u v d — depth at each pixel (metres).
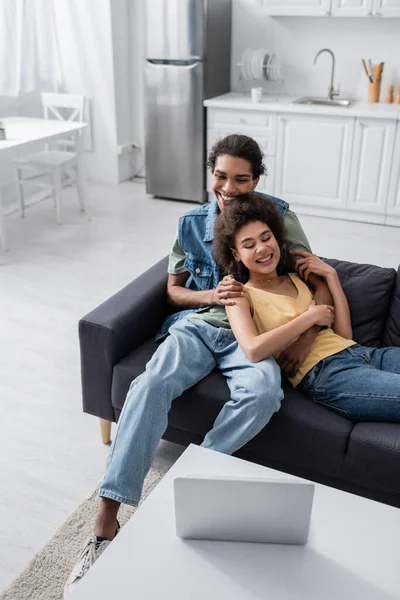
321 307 1.88
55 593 1.68
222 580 1.20
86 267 3.77
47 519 1.94
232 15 4.86
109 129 5.29
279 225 1.95
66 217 4.61
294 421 1.77
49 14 4.88
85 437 2.31
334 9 4.28
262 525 1.26
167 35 4.52
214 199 2.13
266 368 1.78
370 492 1.77
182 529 1.28
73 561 1.77
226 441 1.72
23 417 2.41
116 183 5.45
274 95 4.90
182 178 4.90
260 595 1.17
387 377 1.77
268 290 1.96
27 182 4.44
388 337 2.09
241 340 1.81
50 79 5.09
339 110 4.25
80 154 4.47
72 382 2.64
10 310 3.24
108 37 4.96
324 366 1.85
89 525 1.90
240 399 1.73
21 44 4.69
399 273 2.11
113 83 5.11
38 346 2.91
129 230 4.37
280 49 4.82
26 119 4.48
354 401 1.76
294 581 1.20
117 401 2.03
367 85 4.68
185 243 2.15
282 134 4.50
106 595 1.17
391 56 4.54
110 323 1.97
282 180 4.65
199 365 1.90
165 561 1.24
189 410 1.89
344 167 4.41
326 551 1.26
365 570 1.22
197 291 2.12
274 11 4.46
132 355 2.05
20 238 4.19
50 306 3.29
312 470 1.82
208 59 4.57
